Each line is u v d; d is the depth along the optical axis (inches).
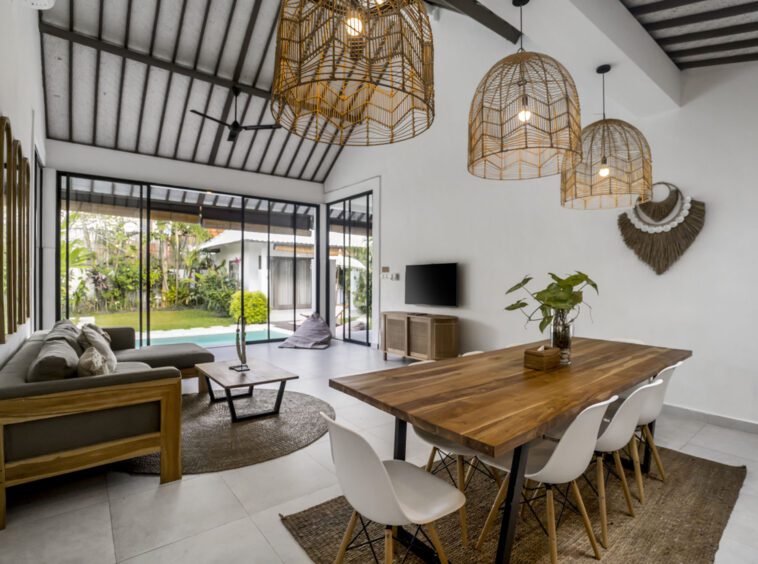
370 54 59.3
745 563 73.7
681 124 151.6
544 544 78.8
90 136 253.3
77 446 92.4
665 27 126.8
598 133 116.3
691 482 103.6
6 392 84.1
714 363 144.3
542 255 193.0
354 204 325.1
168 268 287.9
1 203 104.5
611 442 77.9
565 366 97.3
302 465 111.7
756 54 135.3
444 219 241.8
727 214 141.6
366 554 74.9
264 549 76.5
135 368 140.6
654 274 157.3
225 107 264.7
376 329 295.6
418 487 64.5
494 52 211.3
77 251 254.2
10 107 121.7
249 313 324.8
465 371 91.7
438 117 244.5
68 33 197.3
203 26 220.5
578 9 102.9
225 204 312.3
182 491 97.7
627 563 73.3
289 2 62.4
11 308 120.1
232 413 142.4
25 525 83.7
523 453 61.5
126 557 74.0
